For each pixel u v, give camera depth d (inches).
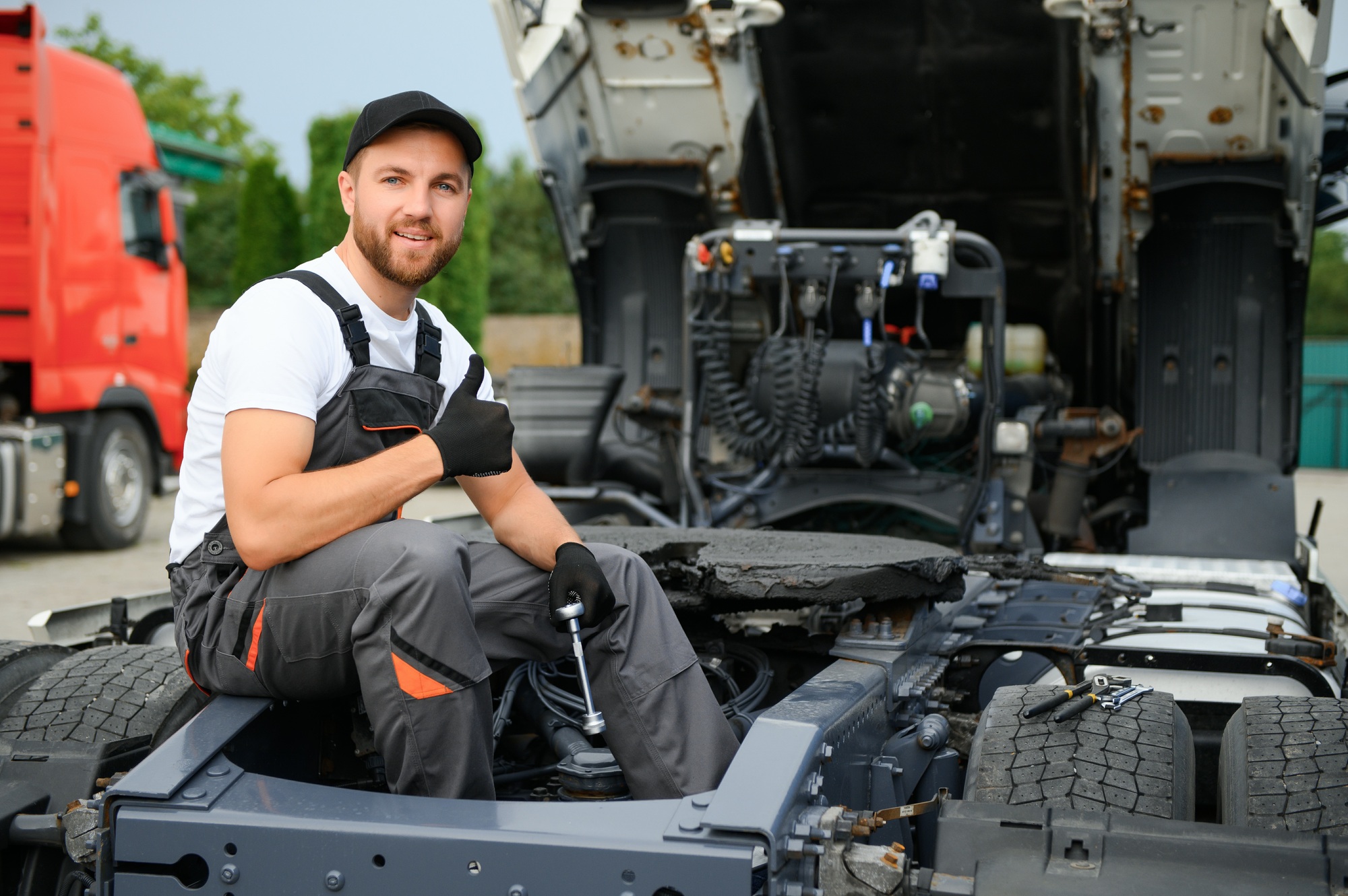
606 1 160.7
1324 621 155.7
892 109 177.5
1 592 278.8
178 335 383.9
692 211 187.6
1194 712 99.1
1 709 88.6
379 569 71.2
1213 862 64.2
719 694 101.7
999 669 104.1
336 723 86.3
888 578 90.0
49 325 319.3
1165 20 149.5
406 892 62.6
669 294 192.5
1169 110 159.3
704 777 76.9
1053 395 183.6
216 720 75.3
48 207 318.3
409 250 79.1
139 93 1445.6
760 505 161.9
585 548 80.0
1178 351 173.5
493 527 87.3
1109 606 122.2
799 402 150.6
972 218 192.2
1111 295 177.3
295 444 73.9
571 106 177.3
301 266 82.4
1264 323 170.1
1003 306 149.2
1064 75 161.8
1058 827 67.0
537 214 1381.6
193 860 67.3
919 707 93.0
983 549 155.3
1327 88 154.9
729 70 169.8
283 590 74.0
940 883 64.3
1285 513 165.5
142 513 366.6
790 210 196.7
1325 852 63.2
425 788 71.9
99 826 69.4
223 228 1349.7
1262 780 74.6
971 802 70.0
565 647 87.3
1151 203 165.6
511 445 76.2
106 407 352.5
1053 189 181.6
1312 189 158.2
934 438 159.0
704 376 158.6
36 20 313.3
